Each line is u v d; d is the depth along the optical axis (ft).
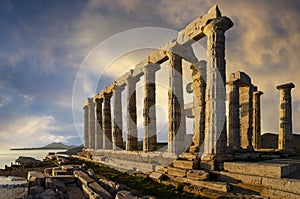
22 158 118.73
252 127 79.82
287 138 76.74
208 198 33.32
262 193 32.27
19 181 31.50
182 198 34.42
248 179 35.09
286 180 30.66
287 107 77.97
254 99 88.38
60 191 29.63
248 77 78.02
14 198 26.55
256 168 35.60
